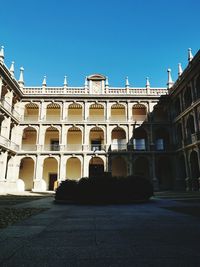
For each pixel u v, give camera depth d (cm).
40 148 3794
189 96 3538
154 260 395
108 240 530
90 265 372
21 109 3981
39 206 1345
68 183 1617
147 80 4169
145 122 3972
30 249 459
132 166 3744
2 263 381
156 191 3506
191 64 3039
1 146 3091
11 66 3878
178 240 528
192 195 2305
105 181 1595
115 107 4216
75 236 570
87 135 3875
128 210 1131
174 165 3775
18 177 3775
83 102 4062
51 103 4038
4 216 906
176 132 3847
